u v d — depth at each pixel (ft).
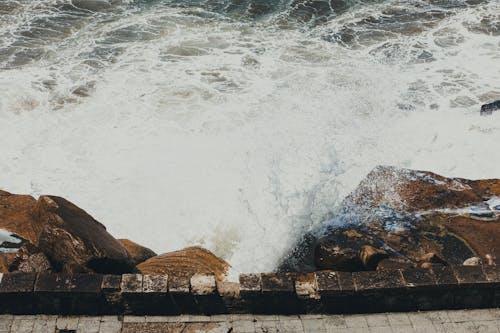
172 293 24.43
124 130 43.68
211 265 29.45
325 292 24.52
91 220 28.19
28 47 53.67
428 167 39.86
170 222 35.91
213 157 40.63
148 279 24.75
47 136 43.21
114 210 37.27
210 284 24.84
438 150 41.22
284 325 24.52
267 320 24.75
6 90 47.47
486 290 24.90
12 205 32.60
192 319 24.71
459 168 39.65
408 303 25.09
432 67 50.80
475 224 30.55
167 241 34.78
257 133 42.68
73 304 24.44
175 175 39.34
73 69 50.67
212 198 37.01
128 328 24.17
